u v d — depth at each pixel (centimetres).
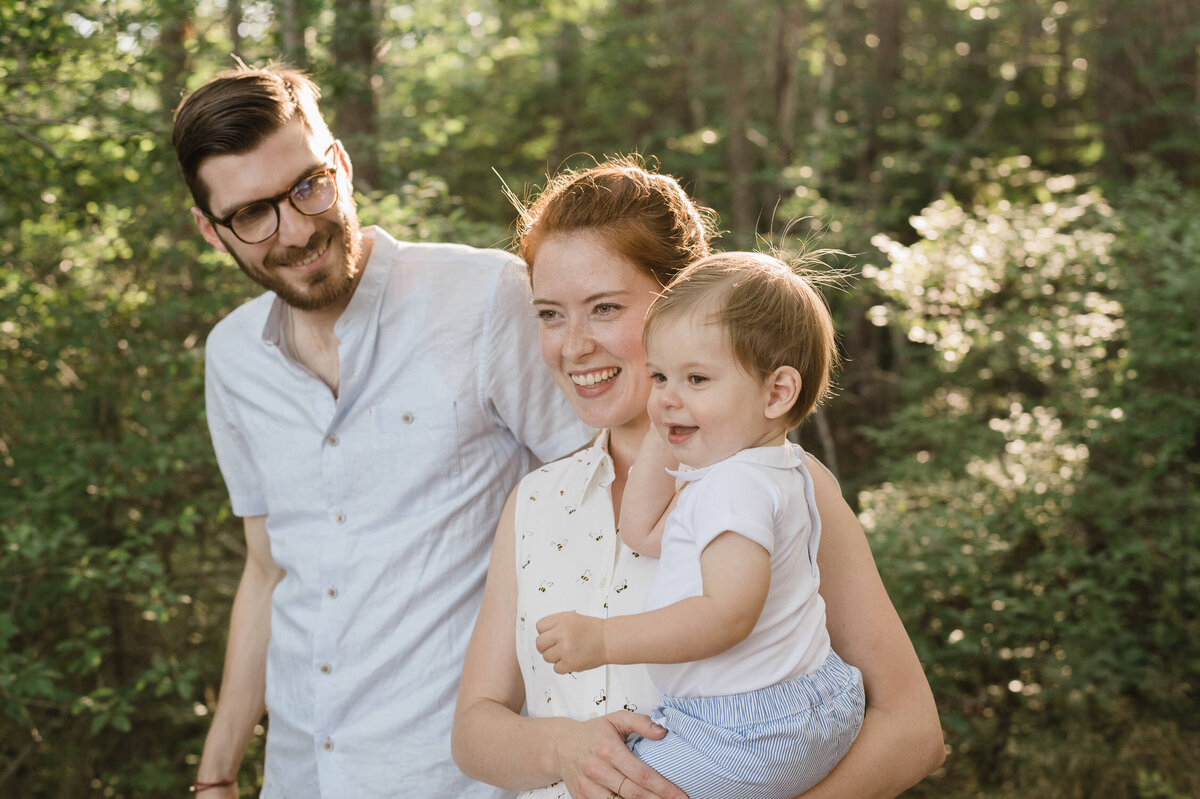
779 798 140
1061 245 636
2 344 500
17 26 427
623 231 152
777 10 1146
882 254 890
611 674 154
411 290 194
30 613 484
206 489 545
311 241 181
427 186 527
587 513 162
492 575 173
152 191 478
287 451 198
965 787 575
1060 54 1246
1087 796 552
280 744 202
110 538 517
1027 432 612
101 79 443
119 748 527
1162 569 614
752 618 133
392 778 190
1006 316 648
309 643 195
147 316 493
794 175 1031
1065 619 607
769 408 143
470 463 195
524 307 195
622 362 156
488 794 190
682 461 148
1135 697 612
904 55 1287
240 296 496
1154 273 640
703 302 141
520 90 1273
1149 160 890
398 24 604
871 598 155
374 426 193
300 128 181
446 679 191
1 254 497
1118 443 603
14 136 470
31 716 507
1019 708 614
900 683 154
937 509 626
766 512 138
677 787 138
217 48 513
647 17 1152
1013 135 1284
